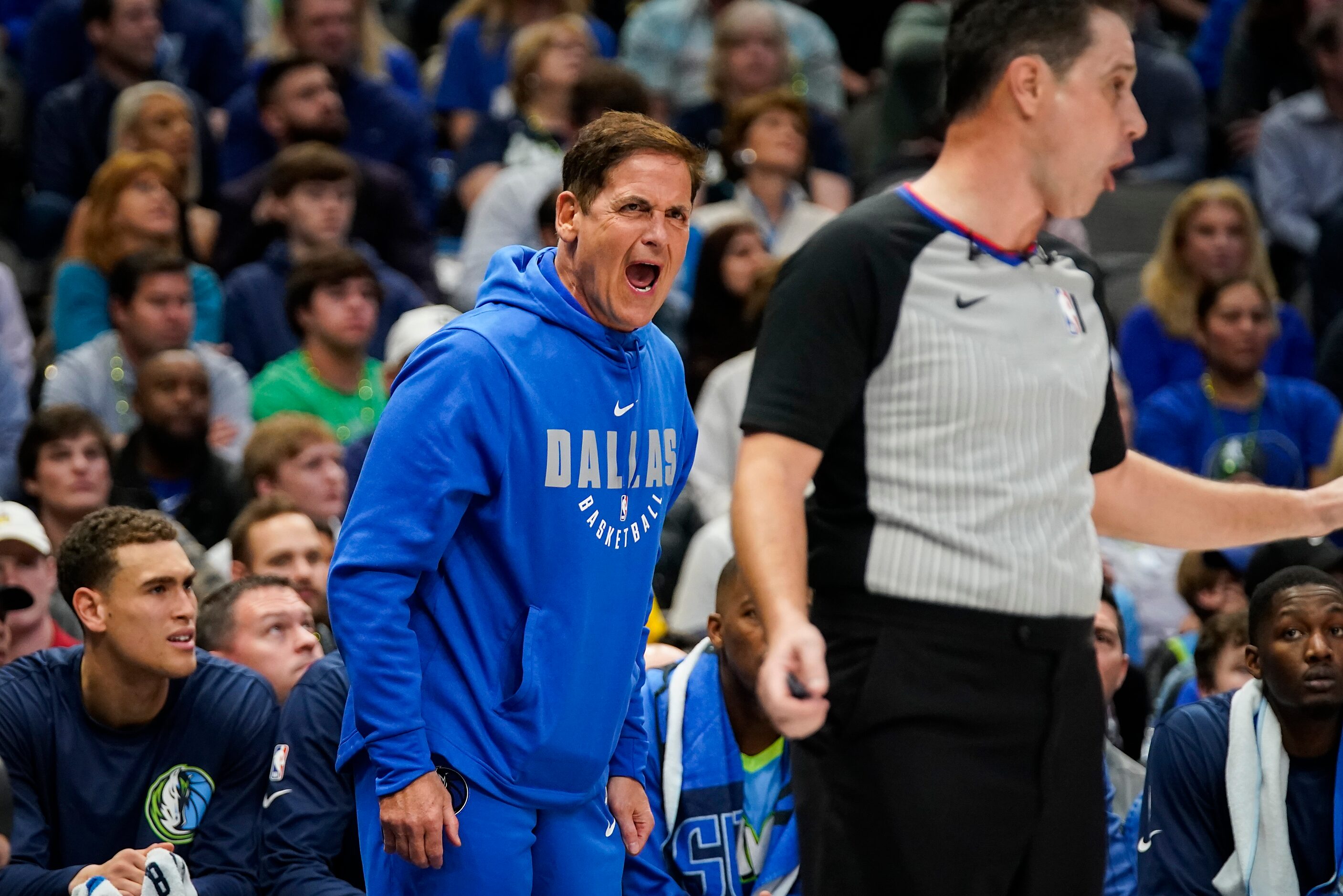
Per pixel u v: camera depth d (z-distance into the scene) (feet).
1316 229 94.22
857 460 27.37
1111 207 100.17
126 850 39.01
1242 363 74.18
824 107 111.14
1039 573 27.12
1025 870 27.68
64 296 74.43
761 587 25.89
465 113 108.47
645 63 108.06
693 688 41.78
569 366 29.14
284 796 41.14
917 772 26.81
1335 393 79.66
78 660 42.29
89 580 40.40
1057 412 27.53
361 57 101.76
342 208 79.56
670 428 31.14
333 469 61.93
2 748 40.75
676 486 31.76
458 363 28.30
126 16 90.43
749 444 27.14
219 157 92.43
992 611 26.94
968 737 26.96
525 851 29.48
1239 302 73.87
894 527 27.09
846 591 27.50
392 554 27.96
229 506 63.72
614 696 30.35
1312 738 40.06
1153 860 40.86
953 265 27.22
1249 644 40.75
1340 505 31.76
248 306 77.66
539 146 91.91
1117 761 47.88
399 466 28.12
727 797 40.86
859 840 27.27
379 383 73.97
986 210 27.58
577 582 29.32
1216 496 31.24
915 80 105.81
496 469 28.43
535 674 28.94
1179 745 41.06
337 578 28.25
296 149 80.79
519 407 28.58
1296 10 104.88
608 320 29.48
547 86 93.56
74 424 57.77
